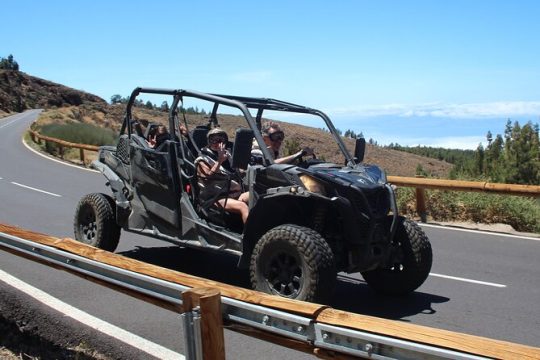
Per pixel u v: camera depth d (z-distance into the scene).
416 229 6.35
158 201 6.93
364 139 6.96
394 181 12.51
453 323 5.72
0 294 6.10
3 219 11.59
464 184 11.72
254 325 3.14
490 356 2.34
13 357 4.88
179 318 5.55
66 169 23.55
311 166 6.17
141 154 7.08
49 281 6.71
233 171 6.65
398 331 2.63
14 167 24.23
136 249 8.64
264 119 7.94
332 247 5.87
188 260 7.92
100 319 5.46
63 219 11.62
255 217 5.84
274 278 5.61
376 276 6.58
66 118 75.94
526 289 7.08
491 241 10.18
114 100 115.44
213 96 6.57
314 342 2.89
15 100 147.88
